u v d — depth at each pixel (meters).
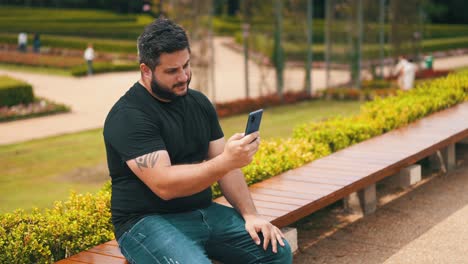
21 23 48.16
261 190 5.15
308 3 17.95
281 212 4.53
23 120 15.89
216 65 28.95
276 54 17.62
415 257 4.94
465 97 9.52
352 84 18.81
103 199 4.84
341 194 5.14
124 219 3.64
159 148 3.52
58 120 15.66
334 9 18.94
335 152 6.47
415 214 5.99
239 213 3.87
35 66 30.77
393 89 17.80
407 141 6.83
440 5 49.59
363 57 19.14
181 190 3.45
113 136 3.56
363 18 19.02
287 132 12.15
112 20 53.22
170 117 3.67
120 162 3.62
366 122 7.68
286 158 6.09
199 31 14.75
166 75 3.51
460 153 8.28
